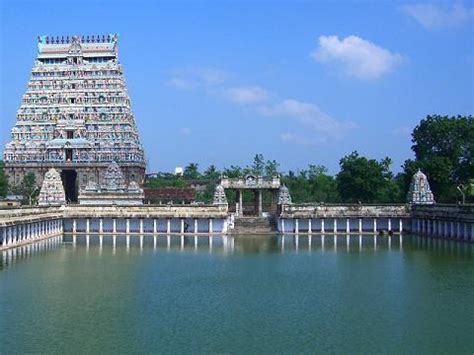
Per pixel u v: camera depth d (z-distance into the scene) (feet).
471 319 203.21
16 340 179.73
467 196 516.73
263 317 206.80
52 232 447.83
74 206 469.57
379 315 208.95
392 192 565.12
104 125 653.71
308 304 224.74
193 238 445.78
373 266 307.37
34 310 212.23
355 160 561.02
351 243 413.18
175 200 616.80
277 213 491.72
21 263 313.32
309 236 459.32
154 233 469.57
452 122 536.01
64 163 646.74
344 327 195.00
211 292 244.42
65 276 275.80
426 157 535.19
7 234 363.15
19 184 647.56
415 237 447.42
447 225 425.69
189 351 172.96
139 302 226.17
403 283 261.03
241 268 302.86
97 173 648.79
